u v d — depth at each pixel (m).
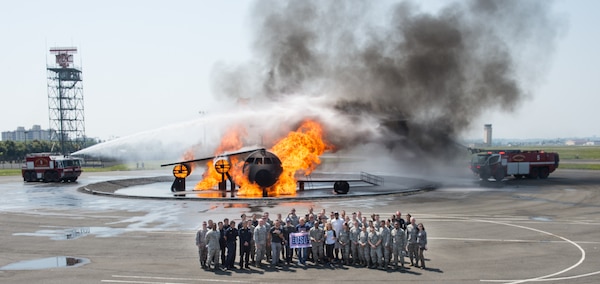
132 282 14.94
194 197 36.94
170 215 28.64
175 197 37.00
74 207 33.03
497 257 17.80
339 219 17.66
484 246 19.69
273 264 16.95
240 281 14.89
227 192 41.66
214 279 15.17
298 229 17.23
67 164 57.47
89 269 16.55
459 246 19.69
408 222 16.91
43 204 35.00
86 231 23.77
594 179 50.53
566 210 29.59
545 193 38.50
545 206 31.30
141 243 20.78
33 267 16.86
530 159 50.38
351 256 17.62
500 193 38.72
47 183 56.00
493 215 27.73
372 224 16.50
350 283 14.56
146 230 23.84
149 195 39.59
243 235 16.50
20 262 17.61
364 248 16.52
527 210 29.61
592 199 34.66
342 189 39.53
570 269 16.03
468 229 23.44
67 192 44.53
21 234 23.17
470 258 17.66
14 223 26.55
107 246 20.22
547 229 23.38
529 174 50.84
